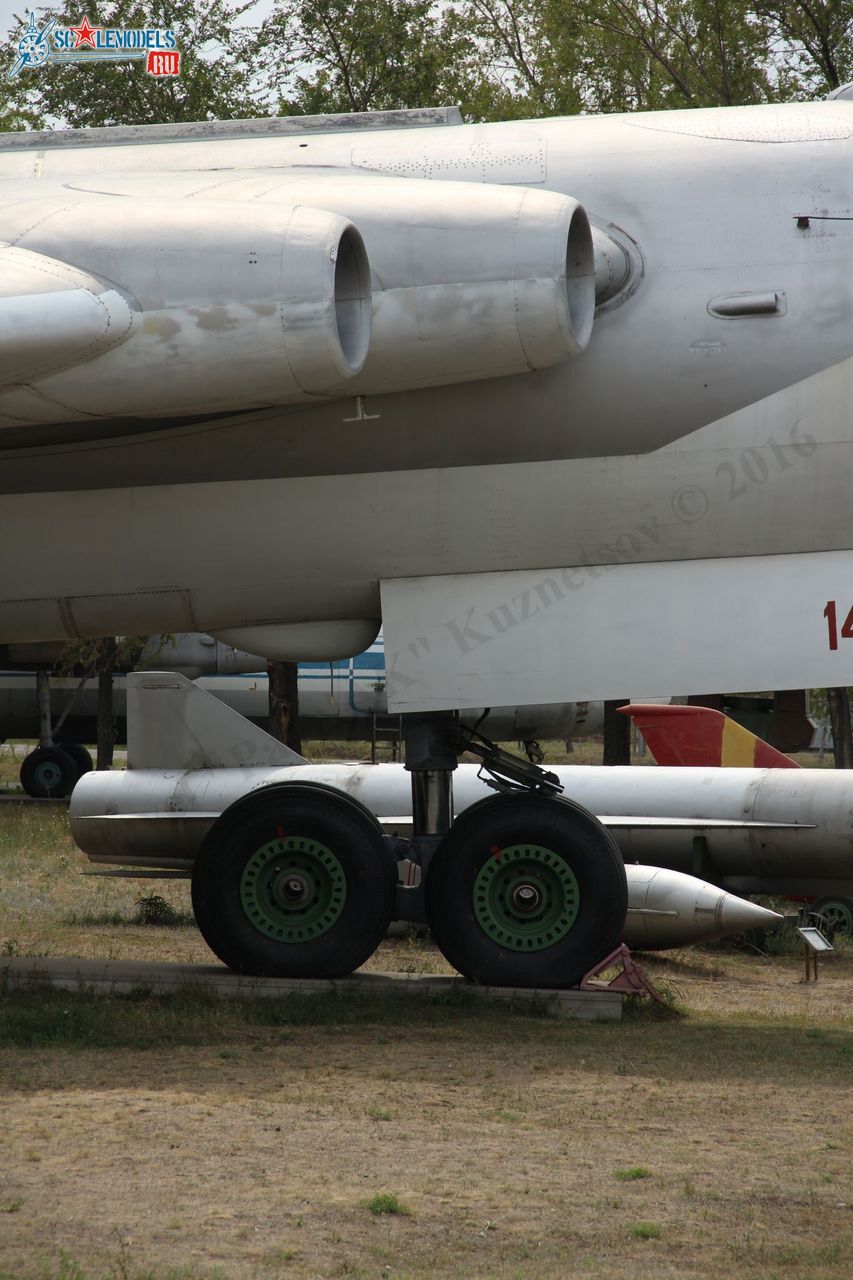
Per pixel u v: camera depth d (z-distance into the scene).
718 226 23.00
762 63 68.00
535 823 24.55
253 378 20.77
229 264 20.50
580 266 22.42
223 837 25.17
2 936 34.31
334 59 71.69
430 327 21.53
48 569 24.75
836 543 23.12
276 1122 16.34
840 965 35.72
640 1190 14.09
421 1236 12.48
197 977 25.02
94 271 20.67
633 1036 22.72
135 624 25.11
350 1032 21.95
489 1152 15.38
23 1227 12.28
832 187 22.89
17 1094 17.39
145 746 39.41
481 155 24.00
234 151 25.00
